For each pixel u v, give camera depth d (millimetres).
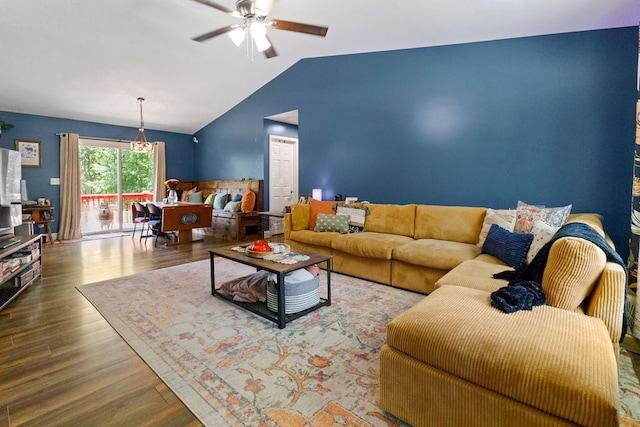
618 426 970
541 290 1650
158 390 1695
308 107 5301
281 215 5449
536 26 3102
